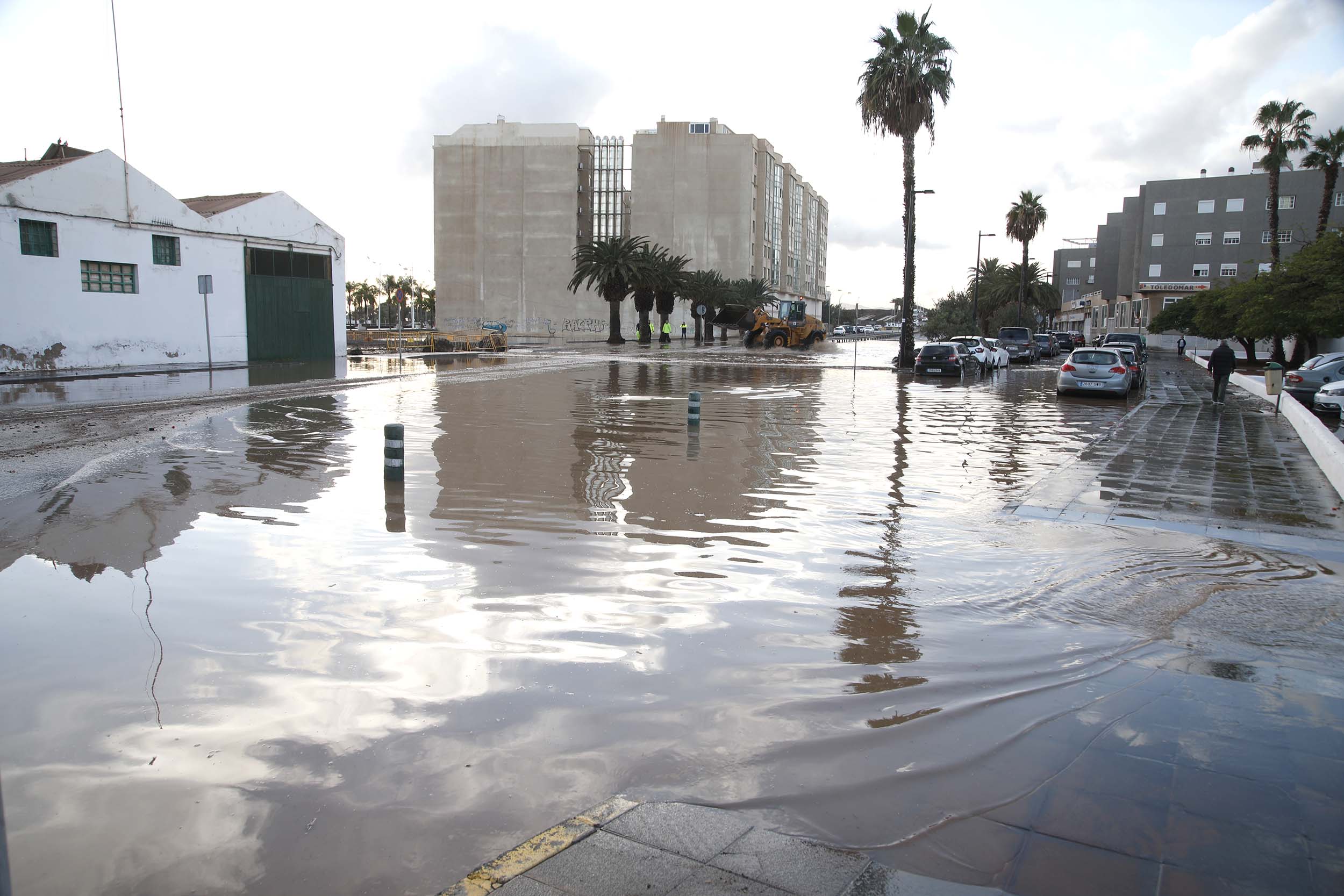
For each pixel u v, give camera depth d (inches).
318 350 1432.1
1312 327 1223.5
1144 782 140.6
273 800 131.9
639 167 3865.7
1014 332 1780.3
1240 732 159.3
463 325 3971.5
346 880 112.5
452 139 3934.5
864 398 863.1
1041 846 122.3
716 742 152.1
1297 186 3120.1
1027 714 165.3
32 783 136.4
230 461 426.3
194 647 192.4
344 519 311.3
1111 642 205.3
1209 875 116.0
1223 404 899.4
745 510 338.0
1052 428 652.7
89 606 218.1
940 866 116.9
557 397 783.1
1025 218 2696.9
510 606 220.5
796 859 117.6
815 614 220.2
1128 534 313.6
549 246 3900.1
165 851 119.0
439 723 157.6
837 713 164.4
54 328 1043.3
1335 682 183.5
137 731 153.6
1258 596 242.7
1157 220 3307.1
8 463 414.6
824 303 6058.1
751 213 3900.1
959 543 295.7
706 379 1079.0
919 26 1390.3
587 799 133.3
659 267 2487.7
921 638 205.2
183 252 1197.7
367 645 194.1
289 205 1364.4
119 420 581.9
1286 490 406.3
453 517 316.2
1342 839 125.3
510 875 113.0
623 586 238.1
